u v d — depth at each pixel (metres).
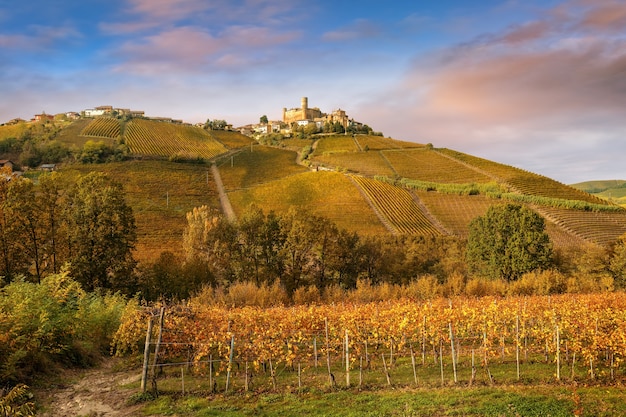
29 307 17.72
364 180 122.44
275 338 19.20
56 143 142.88
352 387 16.34
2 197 42.28
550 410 13.38
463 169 140.88
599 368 18.95
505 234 61.25
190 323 19.08
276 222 59.88
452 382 16.77
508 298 37.69
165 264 49.41
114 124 184.75
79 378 17.53
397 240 81.62
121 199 48.53
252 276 55.38
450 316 21.77
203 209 62.84
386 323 20.89
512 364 20.00
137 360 20.64
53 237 44.81
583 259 64.44
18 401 14.08
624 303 29.20
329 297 43.16
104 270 46.06
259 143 199.38
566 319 21.38
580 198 115.75
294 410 13.79
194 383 17.09
